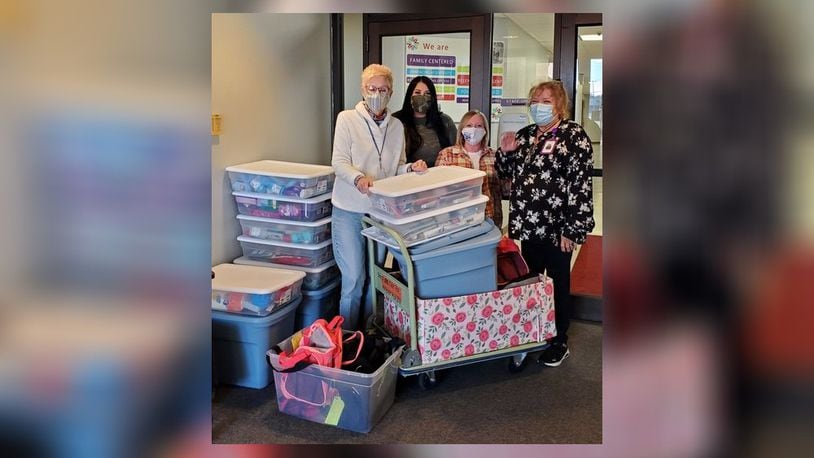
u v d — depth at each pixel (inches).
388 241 93.2
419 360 90.8
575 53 138.4
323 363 83.7
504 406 90.0
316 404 84.3
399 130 109.5
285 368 84.7
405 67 155.3
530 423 84.6
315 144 145.8
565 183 98.2
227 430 82.5
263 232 112.0
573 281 135.5
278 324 97.0
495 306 94.1
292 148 134.9
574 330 121.6
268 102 124.1
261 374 95.0
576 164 96.3
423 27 151.8
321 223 109.7
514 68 166.1
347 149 103.2
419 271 90.7
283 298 97.0
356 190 102.9
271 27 124.0
